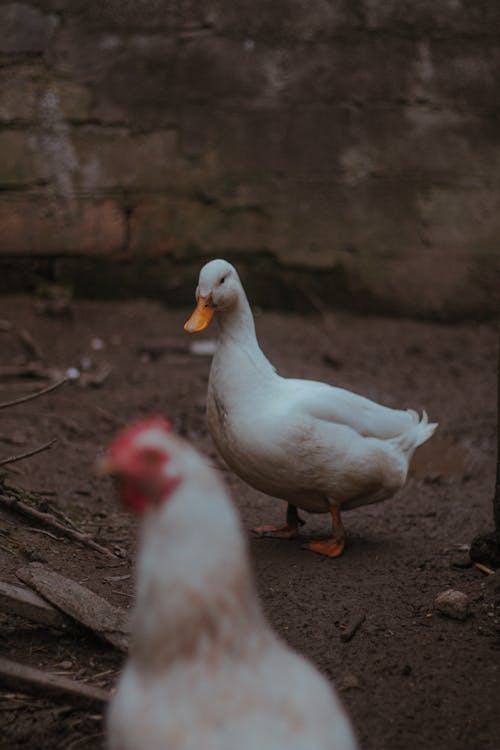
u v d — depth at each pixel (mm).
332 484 1810
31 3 3518
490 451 2547
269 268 3814
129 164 3656
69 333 3365
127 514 2037
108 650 1512
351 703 1437
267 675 977
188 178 3711
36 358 3078
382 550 1916
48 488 2111
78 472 2240
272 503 2160
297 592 1731
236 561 965
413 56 3734
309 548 1892
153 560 964
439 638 1603
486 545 1831
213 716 937
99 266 3705
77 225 3650
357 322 3785
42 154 3580
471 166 3814
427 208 3824
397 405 2869
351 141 3758
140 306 3717
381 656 1553
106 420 2609
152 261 3740
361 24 3701
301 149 3746
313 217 3793
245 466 1813
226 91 3684
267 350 3336
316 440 1770
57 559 1751
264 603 1692
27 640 1524
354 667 1524
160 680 969
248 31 3660
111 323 3518
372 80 3730
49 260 3670
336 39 3701
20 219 3602
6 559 1695
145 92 3633
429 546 1952
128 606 1636
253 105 3701
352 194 3793
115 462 946
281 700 956
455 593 1675
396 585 1771
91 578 1714
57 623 1510
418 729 1390
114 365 3088
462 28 3744
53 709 1387
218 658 963
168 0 3598
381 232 3820
